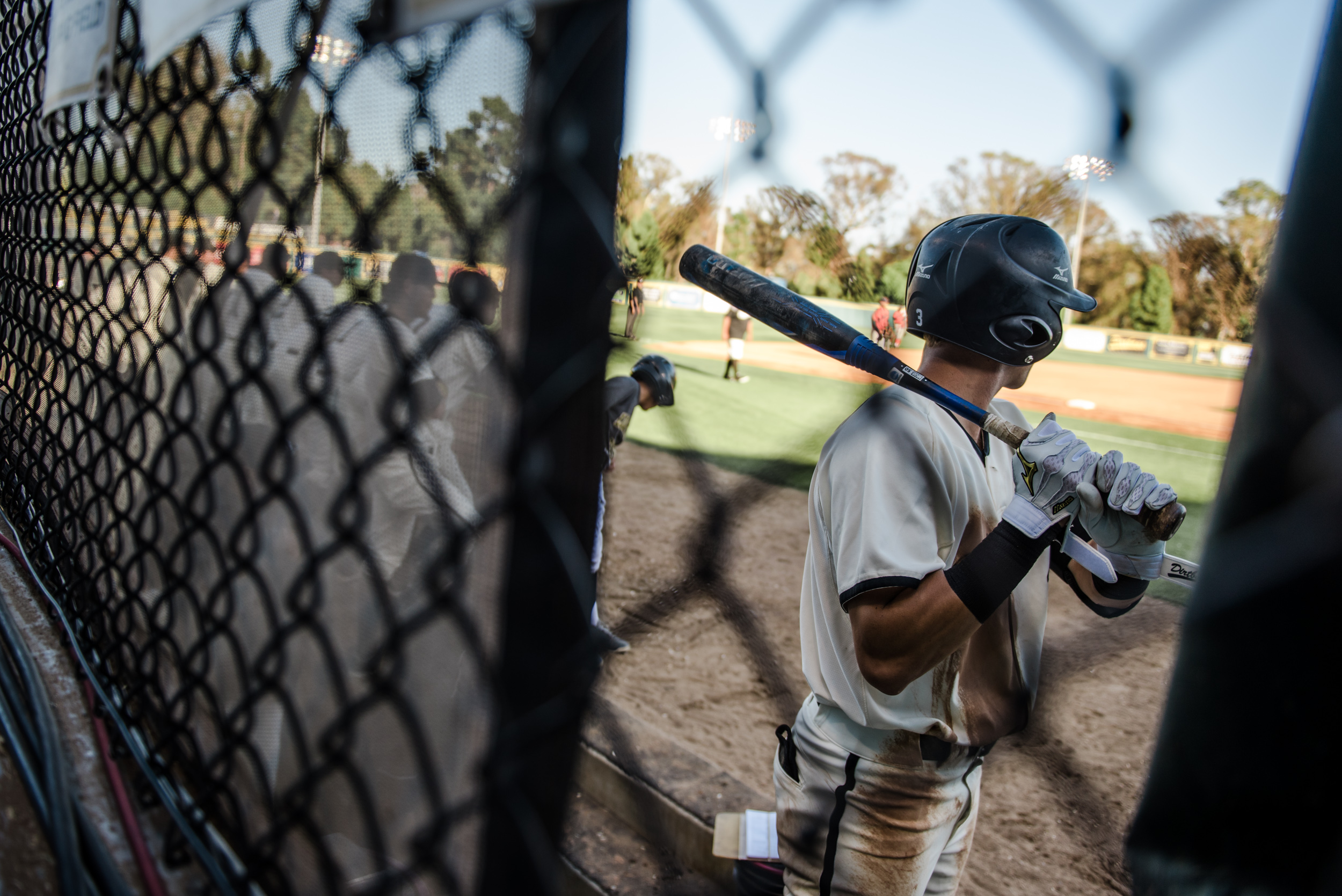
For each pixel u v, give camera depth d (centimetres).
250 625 114
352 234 77
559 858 58
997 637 141
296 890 83
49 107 143
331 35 77
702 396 1136
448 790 80
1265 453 66
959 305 125
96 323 149
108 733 101
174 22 95
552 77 49
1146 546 112
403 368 67
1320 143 63
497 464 65
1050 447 112
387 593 68
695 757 278
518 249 56
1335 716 63
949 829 148
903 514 121
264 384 82
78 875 75
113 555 118
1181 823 76
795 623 432
